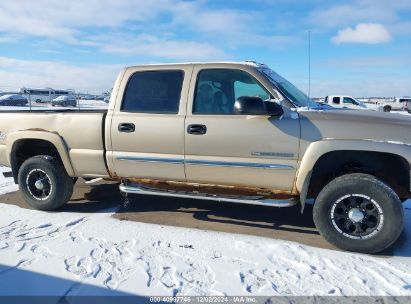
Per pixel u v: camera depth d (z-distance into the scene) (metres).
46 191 5.16
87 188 6.35
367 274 3.42
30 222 4.73
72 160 4.93
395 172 4.06
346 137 3.85
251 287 3.19
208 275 3.39
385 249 3.97
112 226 4.59
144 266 3.54
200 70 4.41
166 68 4.54
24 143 5.31
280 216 5.04
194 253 3.84
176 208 5.32
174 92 4.46
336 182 3.90
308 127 3.94
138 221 4.79
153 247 3.97
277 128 4.00
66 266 3.52
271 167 4.07
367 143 3.77
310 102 4.59
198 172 4.39
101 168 4.84
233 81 4.32
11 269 3.46
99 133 4.73
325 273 3.44
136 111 4.59
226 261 3.67
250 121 4.10
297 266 3.58
